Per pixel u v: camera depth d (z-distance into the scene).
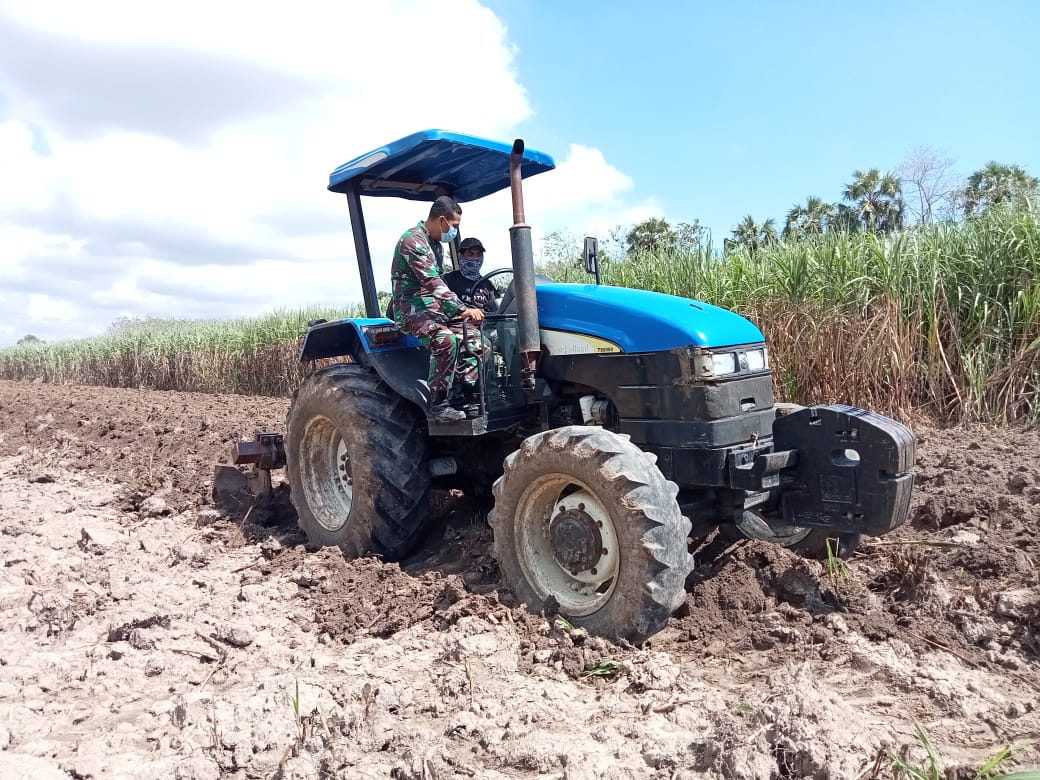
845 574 3.66
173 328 21.64
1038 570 3.62
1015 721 2.53
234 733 2.63
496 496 3.64
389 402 4.47
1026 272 6.58
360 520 4.41
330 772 2.40
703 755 2.33
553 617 3.40
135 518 5.74
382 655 3.22
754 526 4.14
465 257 4.61
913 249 7.12
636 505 3.11
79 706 2.96
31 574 4.46
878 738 2.34
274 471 6.78
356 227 4.86
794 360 6.99
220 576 4.39
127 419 9.77
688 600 3.54
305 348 4.99
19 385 21.89
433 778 2.34
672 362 3.55
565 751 2.43
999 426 6.36
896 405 6.61
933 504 4.41
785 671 2.87
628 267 8.99
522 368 3.88
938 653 3.06
